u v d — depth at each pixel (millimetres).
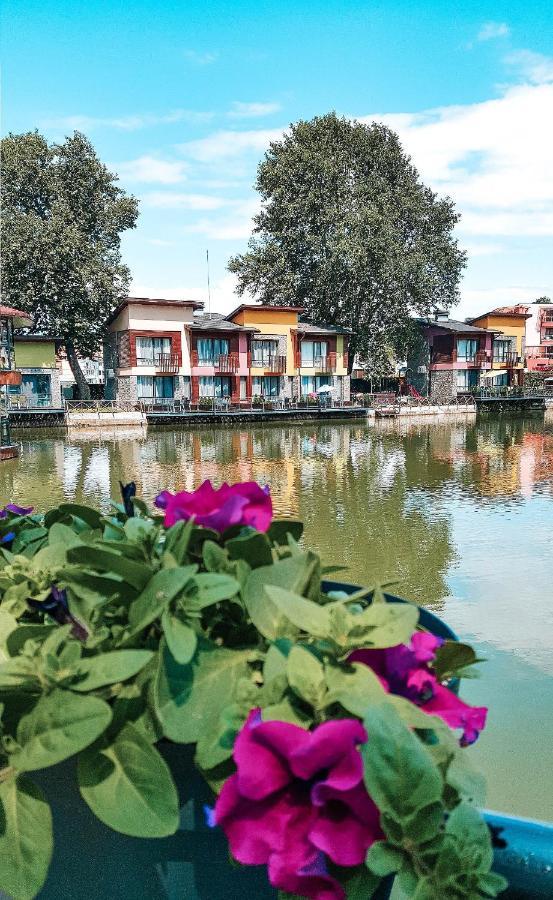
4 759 679
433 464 17078
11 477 15070
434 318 48594
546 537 8406
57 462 18297
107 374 39344
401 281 36906
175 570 707
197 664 702
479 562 7156
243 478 14656
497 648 4699
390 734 560
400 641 679
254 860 562
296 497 11953
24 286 32719
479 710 715
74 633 822
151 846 712
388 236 35938
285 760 584
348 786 534
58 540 1173
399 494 12242
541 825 787
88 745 660
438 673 857
